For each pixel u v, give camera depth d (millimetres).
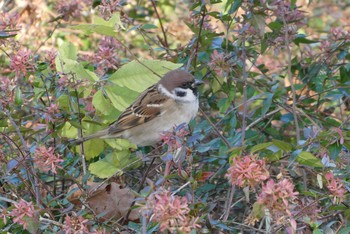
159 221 7023
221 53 10867
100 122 10305
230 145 9711
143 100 10219
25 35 14047
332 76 12039
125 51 13047
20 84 10734
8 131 10055
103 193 9039
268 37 11164
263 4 10383
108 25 9688
